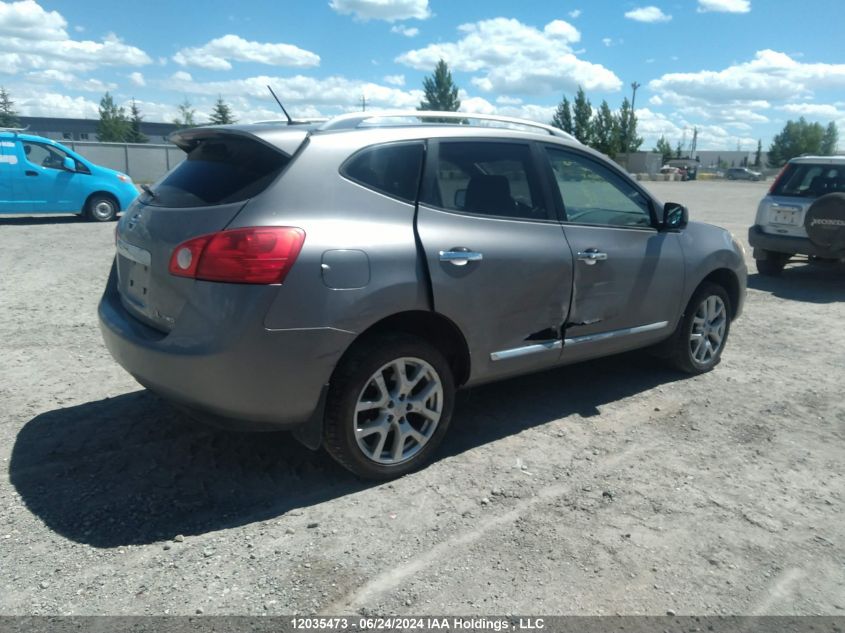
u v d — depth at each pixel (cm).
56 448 401
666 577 296
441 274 365
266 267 315
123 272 396
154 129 7525
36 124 7188
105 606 269
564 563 303
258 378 321
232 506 345
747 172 7388
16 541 310
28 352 576
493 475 381
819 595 287
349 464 357
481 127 411
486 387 520
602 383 534
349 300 333
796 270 1107
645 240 483
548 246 418
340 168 348
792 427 459
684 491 369
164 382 334
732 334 696
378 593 280
